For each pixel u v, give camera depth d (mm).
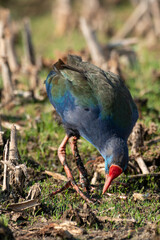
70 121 8984
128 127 8750
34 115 13773
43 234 7559
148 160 10781
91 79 9133
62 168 10672
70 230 7688
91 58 19312
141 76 17938
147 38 27375
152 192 9516
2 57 14891
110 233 7703
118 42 21266
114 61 16594
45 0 42625
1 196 8758
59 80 9602
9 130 12047
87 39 19484
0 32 15008
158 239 6980
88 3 34688
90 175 10227
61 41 29094
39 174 10141
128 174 10320
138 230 7859
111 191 9484
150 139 11906
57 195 9164
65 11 31797
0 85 16906
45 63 18484
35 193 8516
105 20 32375
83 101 8781
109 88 8844
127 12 36469
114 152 8195
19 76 17859
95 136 8555
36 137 12031
